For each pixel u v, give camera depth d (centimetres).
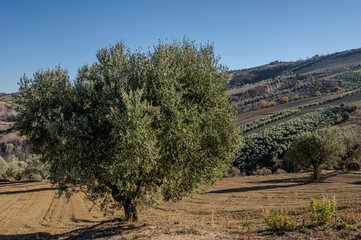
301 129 8881
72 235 1628
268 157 7369
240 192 3991
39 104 1519
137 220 1756
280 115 12306
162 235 1213
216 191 4294
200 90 1489
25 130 1564
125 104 1252
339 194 2916
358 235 953
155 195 1495
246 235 1176
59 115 1420
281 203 2838
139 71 1528
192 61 1612
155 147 1291
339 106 10769
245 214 2422
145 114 1258
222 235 1212
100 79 1514
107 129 1367
